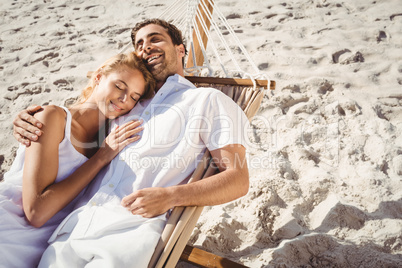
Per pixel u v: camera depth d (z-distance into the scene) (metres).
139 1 4.95
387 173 1.96
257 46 3.46
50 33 4.16
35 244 1.22
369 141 2.19
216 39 3.65
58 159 1.29
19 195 1.27
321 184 1.85
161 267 1.15
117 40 3.90
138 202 1.19
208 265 1.38
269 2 4.43
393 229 1.57
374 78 2.87
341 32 3.64
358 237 1.55
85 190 1.40
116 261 1.07
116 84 1.46
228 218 1.68
